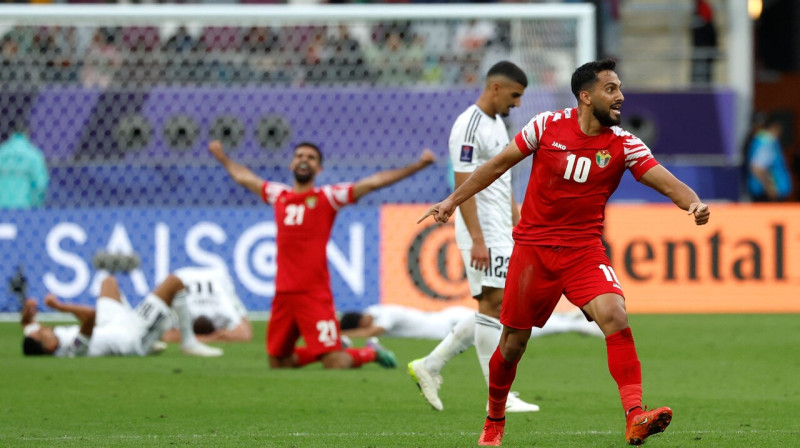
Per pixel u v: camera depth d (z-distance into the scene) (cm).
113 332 3453
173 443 1975
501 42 5153
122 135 5047
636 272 4856
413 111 5147
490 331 2442
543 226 1864
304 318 3172
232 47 5344
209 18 4591
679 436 2042
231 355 3562
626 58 6500
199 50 5253
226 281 4019
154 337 3512
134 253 4500
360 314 4047
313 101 5128
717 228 4872
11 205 4803
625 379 1817
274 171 5053
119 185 4962
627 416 1795
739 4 6388
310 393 2714
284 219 3178
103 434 2109
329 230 3203
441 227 4666
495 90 2475
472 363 3409
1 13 4550
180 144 5059
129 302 4662
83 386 2808
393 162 5100
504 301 1902
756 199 5981
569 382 2938
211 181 5025
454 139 2466
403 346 3838
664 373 3127
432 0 6191
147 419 2311
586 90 1822
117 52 5200
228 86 5147
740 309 4866
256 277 4719
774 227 4888
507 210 2481
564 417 2356
